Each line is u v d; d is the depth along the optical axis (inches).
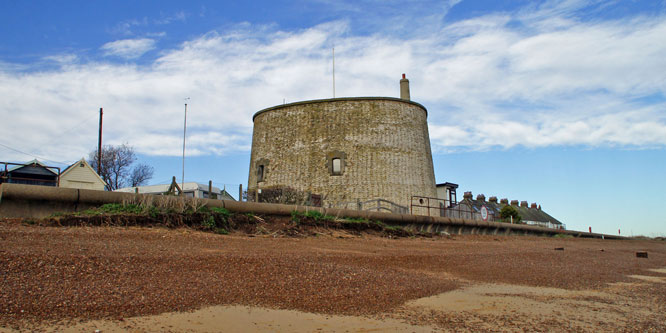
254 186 1293.1
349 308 267.7
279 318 240.1
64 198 470.3
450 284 356.8
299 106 1263.5
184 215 511.2
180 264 314.7
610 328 262.2
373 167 1191.6
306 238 555.2
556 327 258.2
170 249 363.9
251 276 308.7
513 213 1968.5
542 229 1375.5
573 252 719.1
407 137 1266.0
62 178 1112.8
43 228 402.6
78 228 421.4
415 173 1261.1
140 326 209.8
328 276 331.9
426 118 1396.4
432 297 309.7
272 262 350.9
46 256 289.0
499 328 250.7
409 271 393.4
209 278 293.1
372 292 305.9
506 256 563.5
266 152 1286.9
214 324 222.5
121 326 207.2
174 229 482.0
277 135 1277.1
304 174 1213.1
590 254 713.6
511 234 1181.7
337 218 675.4
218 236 475.5
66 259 289.1
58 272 265.9
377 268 385.7
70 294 236.4
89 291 244.2
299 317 244.4
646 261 675.4
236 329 219.5
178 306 239.9
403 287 328.8
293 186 1214.3
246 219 569.9
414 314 266.7
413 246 597.0
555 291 359.3
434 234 832.9
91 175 1163.9
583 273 470.0
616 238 1936.5
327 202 1171.9
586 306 312.0
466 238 866.8
